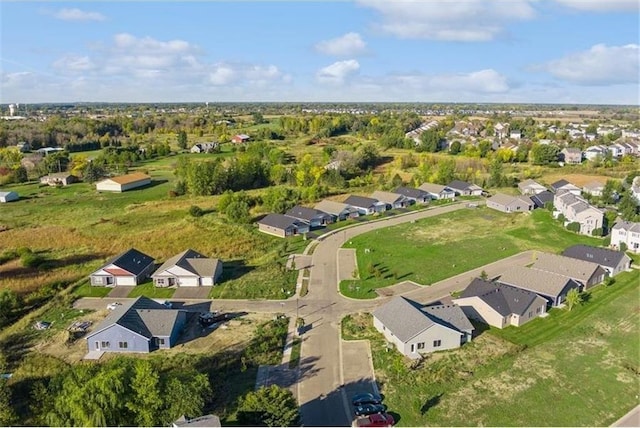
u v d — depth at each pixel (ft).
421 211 337.52
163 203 360.28
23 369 141.69
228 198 326.44
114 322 151.33
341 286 202.49
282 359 145.79
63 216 327.47
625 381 132.77
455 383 132.57
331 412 120.67
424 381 133.18
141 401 108.17
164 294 196.24
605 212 291.79
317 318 173.68
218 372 138.72
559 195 324.60
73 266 229.86
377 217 320.50
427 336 147.74
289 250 252.01
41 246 262.67
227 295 194.59
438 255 240.12
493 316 166.20
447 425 115.75
